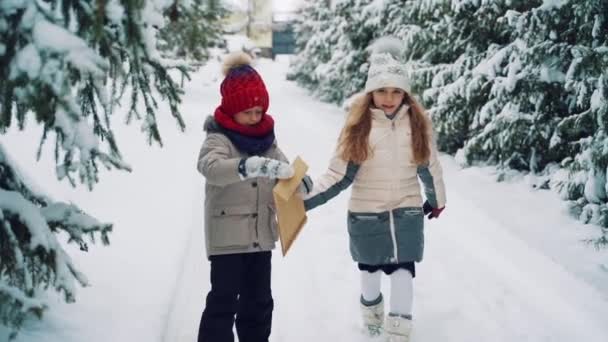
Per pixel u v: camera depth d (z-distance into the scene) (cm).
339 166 289
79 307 305
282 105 1750
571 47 613
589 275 405
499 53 709
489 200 589
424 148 287
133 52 228
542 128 664
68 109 201
